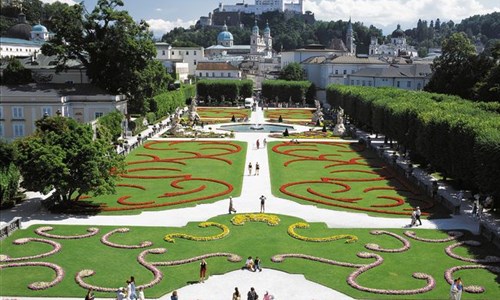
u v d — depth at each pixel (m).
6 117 123.69
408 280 48.81
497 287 47.53
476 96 141.00
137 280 47.91
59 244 56.06
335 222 66.06
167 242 57.56
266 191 81.31
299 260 53.16
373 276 49.59
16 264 50.72
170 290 46.19
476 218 68.44
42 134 74.06
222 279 48.59
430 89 169.25
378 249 55.94
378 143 130.88
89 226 62.41
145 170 94.94
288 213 69.62
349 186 84.81
